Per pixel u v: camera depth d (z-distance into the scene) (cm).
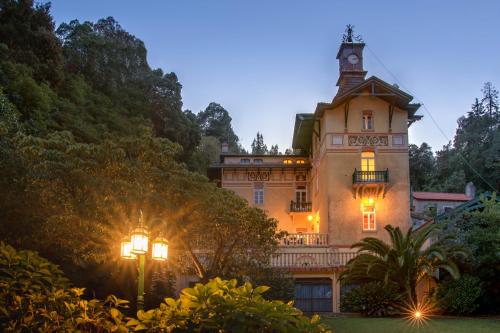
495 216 2708
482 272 2564
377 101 3816
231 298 666
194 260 2298
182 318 691
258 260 2422
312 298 3130
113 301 885
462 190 6562
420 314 2384
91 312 854
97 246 1822
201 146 7062
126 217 1789
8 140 1867
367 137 3775
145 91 5841
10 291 820
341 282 2958
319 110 3825
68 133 2084
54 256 1991
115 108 5238
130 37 6550
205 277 2292
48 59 4275
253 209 2355
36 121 3544
